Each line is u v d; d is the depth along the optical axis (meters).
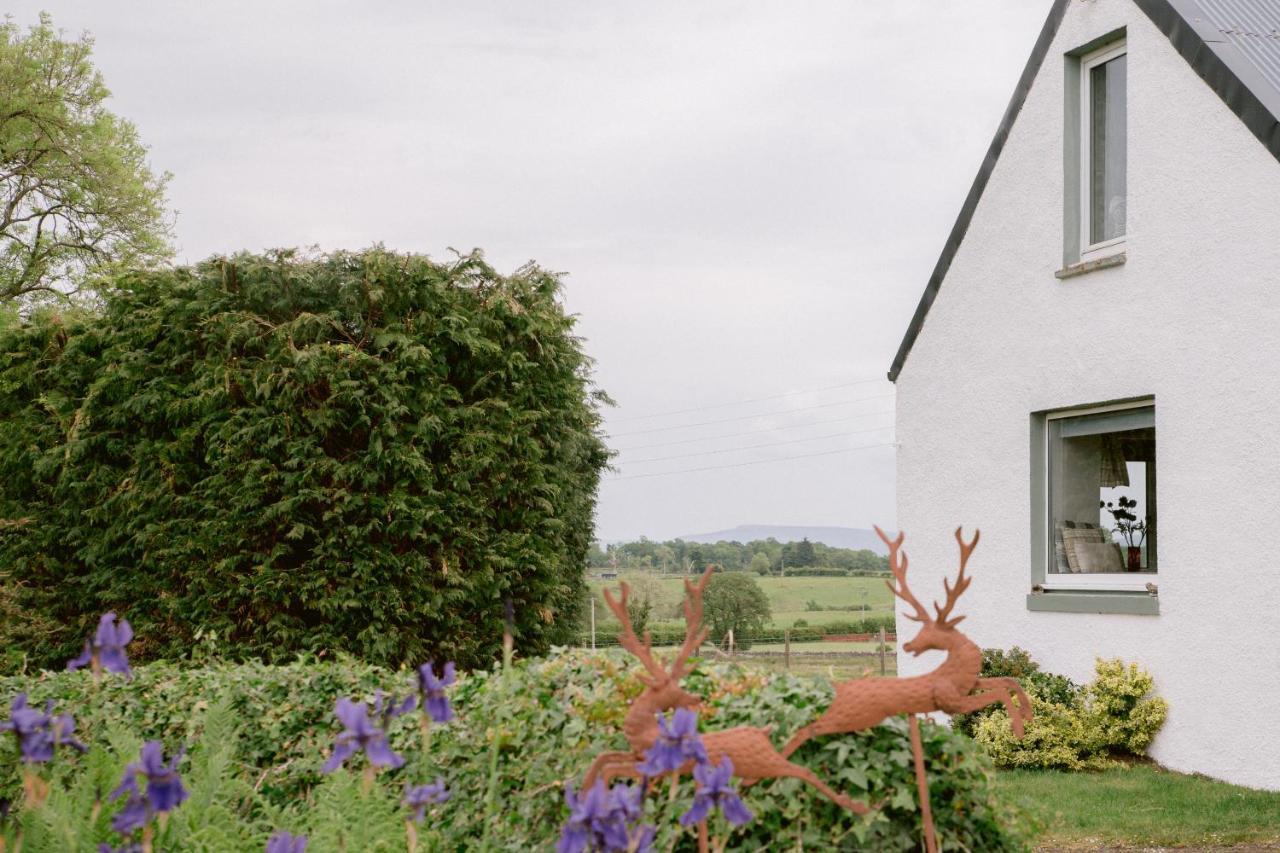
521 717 4.61
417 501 10.24
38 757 3.25
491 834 4.39
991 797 3.88
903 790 3.61
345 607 10.02
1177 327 9.56
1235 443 8.98
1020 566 11.20
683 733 2.91
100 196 26.77
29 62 25.94
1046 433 11.14
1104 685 9.67
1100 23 10.47
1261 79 8.93
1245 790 8.36
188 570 10.40
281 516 10.22
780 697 4.00
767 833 3.74
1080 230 10.81
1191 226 9.46
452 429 10.55
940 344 12.40
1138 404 10.11
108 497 10.92
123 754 4.87
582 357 12.32
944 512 12.26
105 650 3.30
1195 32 9.37
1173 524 9.52
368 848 4.03
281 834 2.92
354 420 10.38
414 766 5.01
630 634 3.54
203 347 10.83
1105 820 7.35
